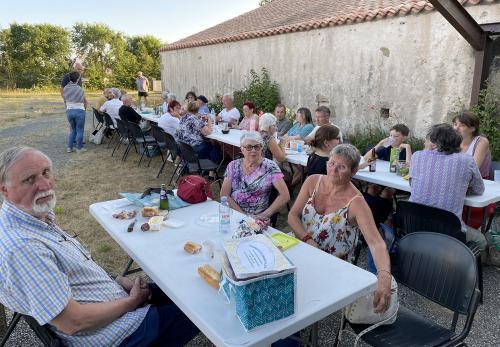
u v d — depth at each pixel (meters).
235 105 9.68
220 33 11.73
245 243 1.40
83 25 33.16
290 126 6.05
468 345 2.25
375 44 6.52
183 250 1.88
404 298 2.71
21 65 28.59
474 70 5.14
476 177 2.64
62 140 8.73
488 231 3.26
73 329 1.41
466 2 5.36
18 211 1.47
